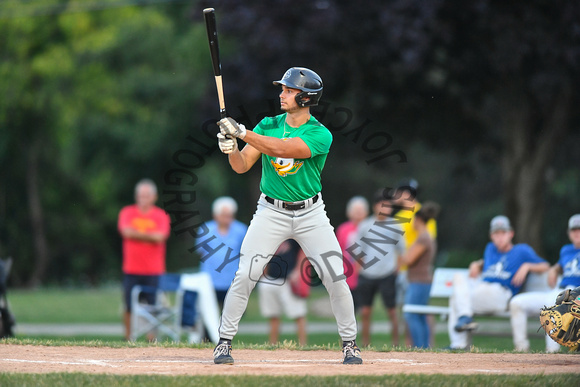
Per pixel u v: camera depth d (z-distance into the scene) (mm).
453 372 21266
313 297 78312
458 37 62438
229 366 21828
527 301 30797
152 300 39969
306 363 22984
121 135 103250
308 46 64188
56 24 107062
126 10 109312
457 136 78062
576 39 57938
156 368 21438
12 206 109688
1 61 104562
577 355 25578
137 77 102875
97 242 116312
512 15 58875
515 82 65375
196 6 69500
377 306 66750
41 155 109562
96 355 24234
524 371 21703
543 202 70250
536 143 71438
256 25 65750
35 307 63375
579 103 66062
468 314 32938
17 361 22641
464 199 139000
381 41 62812
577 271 31062
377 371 21156
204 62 102250
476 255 75750
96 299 70875
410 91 70312
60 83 104375
